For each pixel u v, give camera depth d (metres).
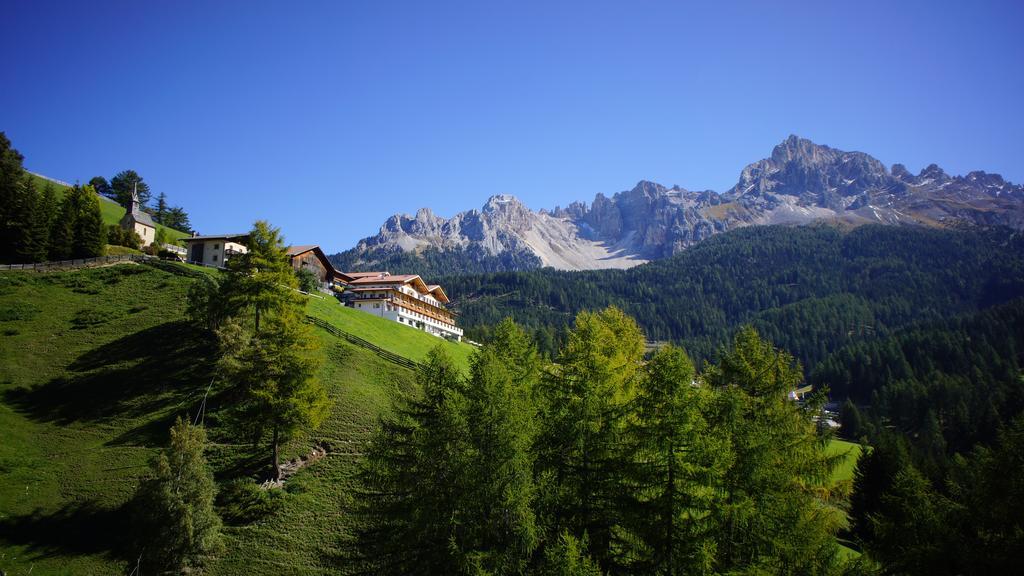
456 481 27.12
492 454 27.27
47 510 42.69
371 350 73.62
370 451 31.89
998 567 21.52
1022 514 22.19
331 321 82.31
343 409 57.84
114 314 73.25
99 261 88.00
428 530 27.14
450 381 32.28
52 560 38.31
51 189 97.06
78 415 55.19
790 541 25.12
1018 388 123.38
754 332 32.75
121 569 38.00
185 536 38.19
